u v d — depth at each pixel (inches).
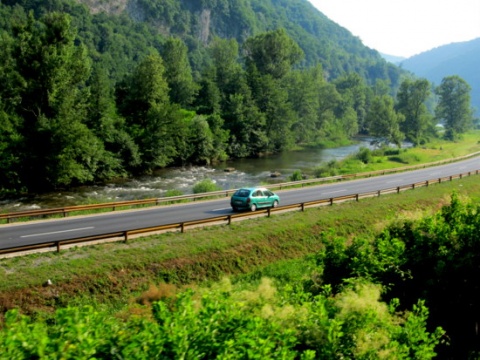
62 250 743.7
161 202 1285.7
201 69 7190.0
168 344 261.0
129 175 2209.6
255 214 1041.5
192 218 1053.2
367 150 2743.6
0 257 692.1
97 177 2050.9
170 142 2381.9
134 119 2529.5
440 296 584.7
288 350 303.6
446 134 4670.3
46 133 1756.9
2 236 842.2
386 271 586.6
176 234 884.6
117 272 709.3
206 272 793.6
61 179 1772.9
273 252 918.4
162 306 301.3
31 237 837.8
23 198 1631.4
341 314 371.6
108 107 2190.0
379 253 606.9
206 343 272.2
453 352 541.6
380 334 363.9
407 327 391.9
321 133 4197.8
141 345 258.5
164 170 2434.8
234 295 386.9
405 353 364.2
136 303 641.0
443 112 4977.9
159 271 746.8
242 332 284.2
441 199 1457.9
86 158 1914.4
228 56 4566.9
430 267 616.7
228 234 920.3
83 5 6565.0
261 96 3385.8
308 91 3885.3
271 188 1542.8
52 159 1754.4
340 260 604.7
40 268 666.2
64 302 629.3
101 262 716.0
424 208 1349.7
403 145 4249.5
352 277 562.3
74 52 1911.9
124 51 6422.2
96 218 1037.2
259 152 3294.8
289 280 819.4
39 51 1760.6
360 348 348.8
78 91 2003.0
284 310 360.2
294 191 1535.4
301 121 3917.3
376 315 371.9
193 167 2581.2
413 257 622.8
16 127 1779.0
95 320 286.4
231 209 1179.3
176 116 2383.1
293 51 4072.3
